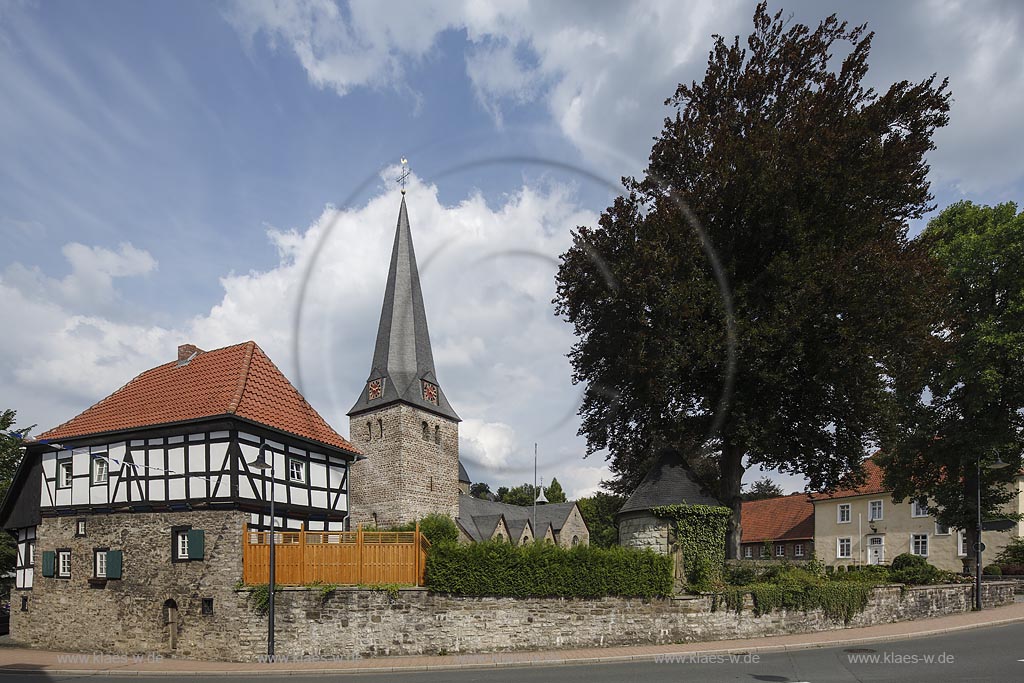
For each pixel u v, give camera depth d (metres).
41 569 23.41
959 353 30.33
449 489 52.22
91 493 22.81
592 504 74.31
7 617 30.20
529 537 64.00
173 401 23.05
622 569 19.05
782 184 23.42
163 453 21.70
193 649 19.67
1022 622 22.91
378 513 48.31
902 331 23.48
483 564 18.48
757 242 25.39
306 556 19.31
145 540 21.31
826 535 51.34
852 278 22.52
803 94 26.17
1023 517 30.70
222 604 19.39
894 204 26.33
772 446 26.17
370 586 18.41
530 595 18.59
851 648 17.45
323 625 18.36
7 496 25.33
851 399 24.61
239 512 20.52
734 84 27.95
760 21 27.86
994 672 13.33
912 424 32.00
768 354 24.11
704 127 26.72
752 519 59.69
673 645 18.56
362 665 16.78
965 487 30.72
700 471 33.78
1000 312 30.30
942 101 26.08
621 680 13.55
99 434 22.72
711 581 21.27
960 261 31.00
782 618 20.20
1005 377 29.66
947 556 43.72
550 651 18.06
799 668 14.48
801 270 23.28
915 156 25.77
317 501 24.53
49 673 17.56
